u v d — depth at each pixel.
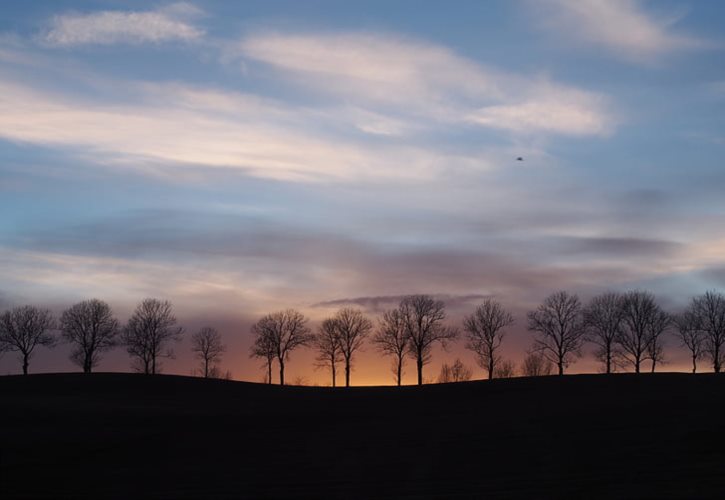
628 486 27.36
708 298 106.94
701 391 60.41
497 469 32.75
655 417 45.09
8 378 98.19
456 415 56.53
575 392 67.81
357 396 80.88
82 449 43.25
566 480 29.33
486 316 115.56
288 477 33.44
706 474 28.47
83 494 30.94
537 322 110.44
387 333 115.75
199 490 31.16
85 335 116.12
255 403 75.62
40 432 49.91
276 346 117.38
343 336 117.50
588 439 39.06
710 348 106.50
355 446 42.41
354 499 28.12
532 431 43.75
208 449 43.03
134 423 55.81
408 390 84.88
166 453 41.69
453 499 27.23
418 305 115.12
